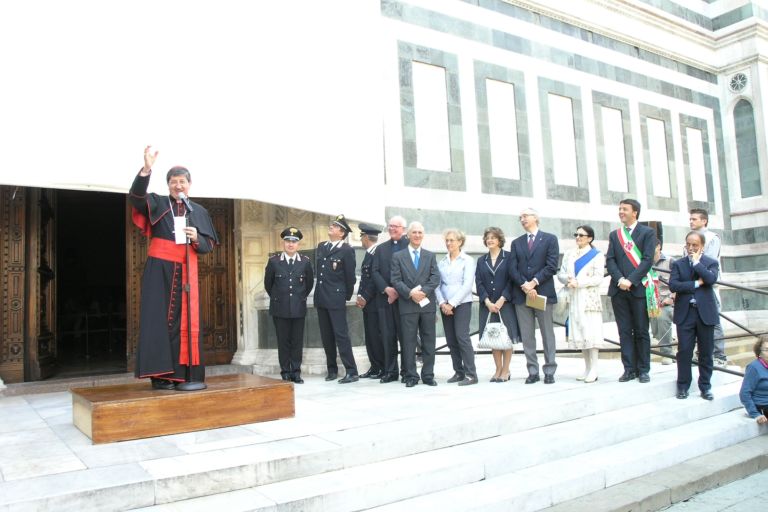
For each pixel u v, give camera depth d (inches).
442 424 167.9
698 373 249.6
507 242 392.2
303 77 282.8
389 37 358.9
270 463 135.3
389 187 346.3
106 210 585.3
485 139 394.0
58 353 438.6
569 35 453.4
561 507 148.1
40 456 140.8
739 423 215.3
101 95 231.3
